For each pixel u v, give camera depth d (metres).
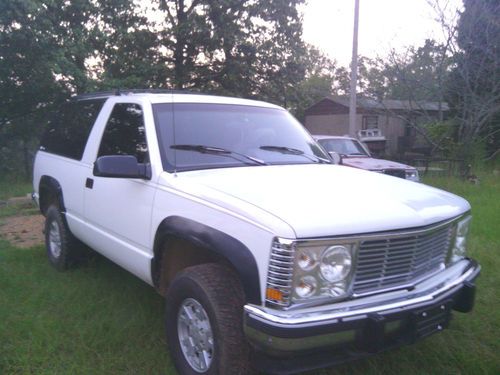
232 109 4.41
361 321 2.71
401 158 16.89
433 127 16.23
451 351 3.73
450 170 14.51
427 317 2.96
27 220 8.45
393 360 3.59
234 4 18.97
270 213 2.77
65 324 4.05
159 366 3.49
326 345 2.67
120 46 17.42
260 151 4.12
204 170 3.67
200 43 19.16
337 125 28.39
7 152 15.38
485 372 3.50
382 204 3.08
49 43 12.62
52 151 5.75
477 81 15.25
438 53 16.16
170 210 3.40
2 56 12.51
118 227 4.04
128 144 4.11
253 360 2.90
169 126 3.92
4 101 13.98
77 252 5.27
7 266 5.46
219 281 3.01
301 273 2.65
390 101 19.81
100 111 4.78
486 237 6.56
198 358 3.18
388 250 2.92
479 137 16.33
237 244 2.84
